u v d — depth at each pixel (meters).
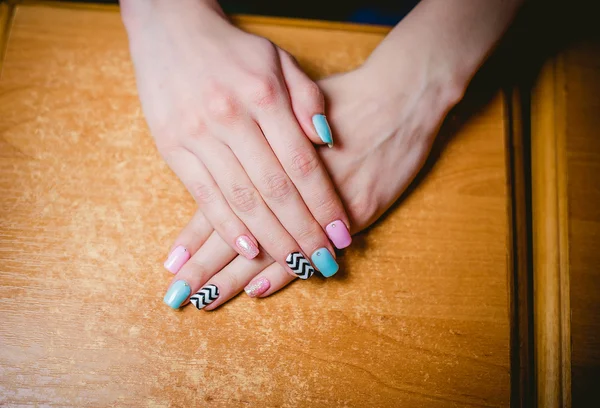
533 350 0.39
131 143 0.38
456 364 0.37
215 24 0.37
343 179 0.36
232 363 0.36
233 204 0.34
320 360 0.36
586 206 0.40
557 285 0.39
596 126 0.41
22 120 0.38
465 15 0.37
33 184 0.37
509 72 0.42
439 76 0.37
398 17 0.50
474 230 0.39
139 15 0.37
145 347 0.35
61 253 0.36
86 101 0.39
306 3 0.50
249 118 0.34
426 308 0.37
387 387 0.36
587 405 0.37
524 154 0.41
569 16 0.42
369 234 0.38
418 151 0.37
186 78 0.35
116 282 0.36
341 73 0.38
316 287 0.37
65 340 0.35
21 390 0.34
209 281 0.35
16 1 0.40
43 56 0.39
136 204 0.37
